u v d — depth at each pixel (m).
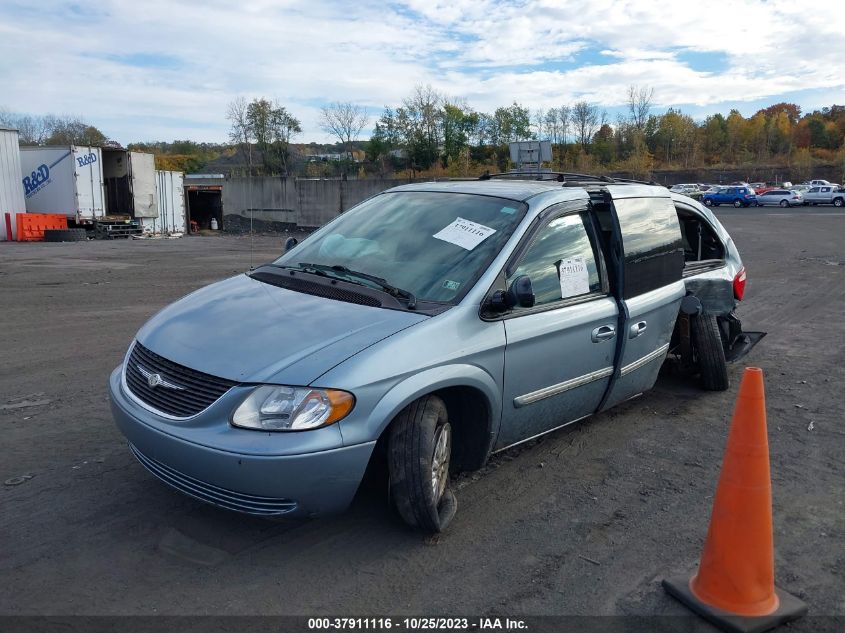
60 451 4.71
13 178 25.05
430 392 3.61
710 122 107.94
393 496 3.59
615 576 3.47
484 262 4.04
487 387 3.84
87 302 11.04
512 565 3.53
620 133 92.06
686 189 58.97
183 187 31.33
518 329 4.00
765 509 3.14
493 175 5.62
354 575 3.38
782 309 11.29
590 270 4.65
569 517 4.05
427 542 3.69
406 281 4.05
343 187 36.25
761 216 42.91
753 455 3.13
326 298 3.95
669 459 4.95
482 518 3.99
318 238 4.87
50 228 25.59
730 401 6.26
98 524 3.75
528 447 5.07
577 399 4.63
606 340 4.66
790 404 6.28
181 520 3.82
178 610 3.07
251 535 3.70
